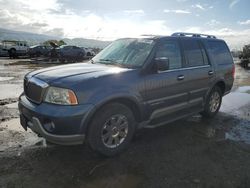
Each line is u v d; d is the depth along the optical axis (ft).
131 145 13.56
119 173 10.77
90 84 10.84
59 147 13.00
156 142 14.10
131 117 12.47
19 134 14.66
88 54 94.99
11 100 22.97
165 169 11.21
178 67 14.88
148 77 12.82
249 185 10.17
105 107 11.42
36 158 11.85
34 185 9.75
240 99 26.12
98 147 11.44
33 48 93.09
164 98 13.87
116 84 11.51
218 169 11.35
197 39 17.12
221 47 19.52
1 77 38.32
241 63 76.43
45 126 10.64
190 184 10.11
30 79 12.00
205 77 16.96
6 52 92.48
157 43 13.87
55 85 10.67
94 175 10.56
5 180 10.02
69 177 10.36
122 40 15.74
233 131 16.38
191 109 16.57
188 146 13.73
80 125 10.46
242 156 12.75
